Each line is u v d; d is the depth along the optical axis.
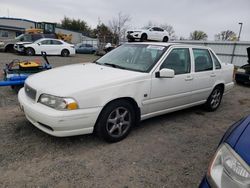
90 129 3.38
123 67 4.22
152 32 21.19
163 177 2.96
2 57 16.47
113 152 3.45
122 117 3.74
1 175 2.79
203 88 5.11
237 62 20.30
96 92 3.31
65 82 3.42
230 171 1.71
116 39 40.91
